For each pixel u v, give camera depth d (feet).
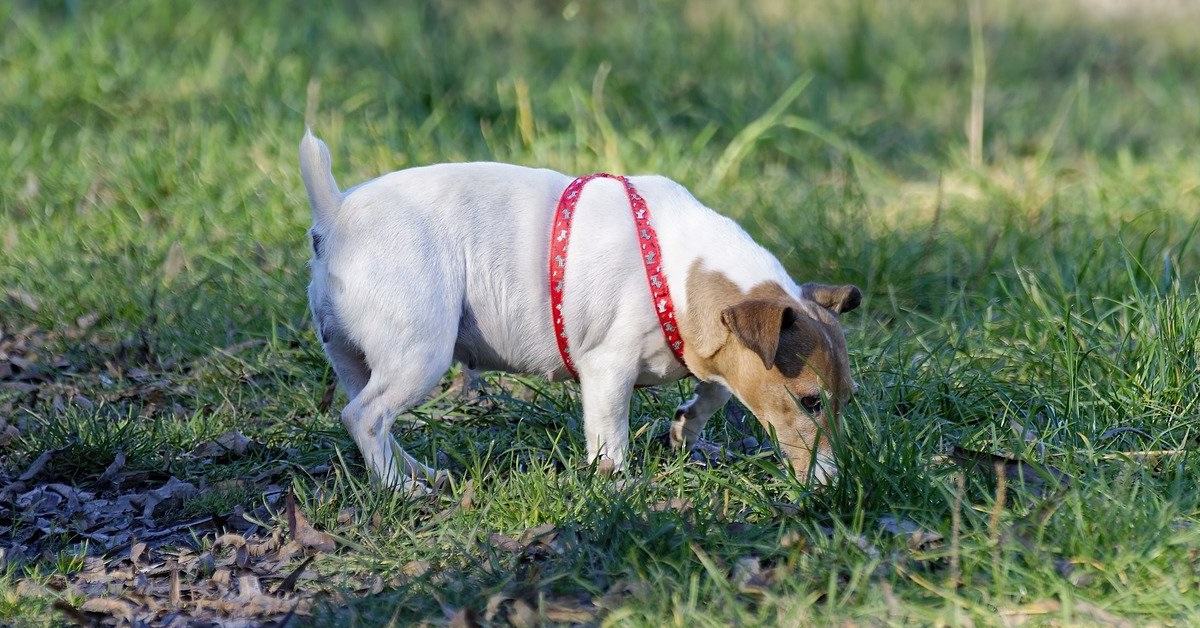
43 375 27.48
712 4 58.49
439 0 55.67
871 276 31.24
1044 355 25.64
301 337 28.50
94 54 43.96
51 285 30.73
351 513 21.01
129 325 29.45
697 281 20.45
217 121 40.60
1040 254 31.83
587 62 49.70
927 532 18.70
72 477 22.91
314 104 40.42
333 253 20.81
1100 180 40.01
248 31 47.70
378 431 20.85
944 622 16.48
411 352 20.45
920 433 21.16
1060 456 21.34
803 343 19.92
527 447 22.68
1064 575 17.44
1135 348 24.53
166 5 48.52
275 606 18.13
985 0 63.87
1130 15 64.49
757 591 17.35
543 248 20.79
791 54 51.60
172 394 26.63
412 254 20.40
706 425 24.22
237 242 33.24
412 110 43.45
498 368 21.91
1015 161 42.93
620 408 21.12
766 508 19.90
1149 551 17.57
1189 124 47.85
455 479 22.49
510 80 46.03
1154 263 29.22
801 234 33.86
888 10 60.34
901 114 48.57
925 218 36.63
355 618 17.39
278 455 23.91
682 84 47.32
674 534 18.80
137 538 20.63
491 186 21.02
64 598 18.45
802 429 20.22
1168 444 22.06
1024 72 54.90
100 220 34.37
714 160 41.93
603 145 40.98
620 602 17.37
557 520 19.97
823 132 42.70
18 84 42.22
